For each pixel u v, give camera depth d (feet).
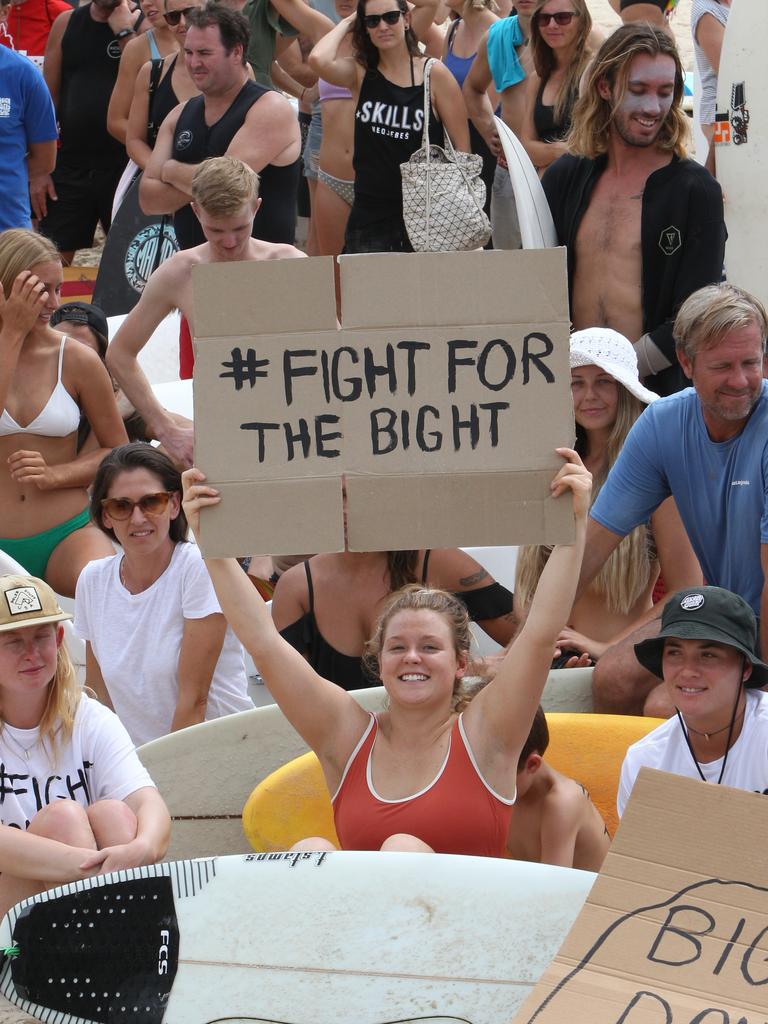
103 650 58.90
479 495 36.17
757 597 49.80
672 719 44.91
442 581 56.95
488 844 40.11
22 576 45.44
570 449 35.94
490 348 35.96
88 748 45.75
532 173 67.92
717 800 31.73
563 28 84.53
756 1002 29.45
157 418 78.02
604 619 57.98
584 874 34.14
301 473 36.24
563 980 30.22
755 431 48.06
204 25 86.22
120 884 35.40
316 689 41.29
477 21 102.17
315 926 34.17
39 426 70.33
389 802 40.47
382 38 86.12
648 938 30.66
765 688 46.50
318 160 108.06
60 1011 34.40
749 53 84.02
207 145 88.38
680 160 65.10
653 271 65.21
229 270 35.96
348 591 54.95
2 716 45.24
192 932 34.60
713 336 46.47
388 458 36.14
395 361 36.04
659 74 62.85
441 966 33.35
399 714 41.27
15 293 68.39
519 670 39.34
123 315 95.91
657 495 51.67
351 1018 33.04
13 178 97.66
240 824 54.85
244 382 36.22
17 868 41.65
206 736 53.62
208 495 36.37
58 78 117.29
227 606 40.65
